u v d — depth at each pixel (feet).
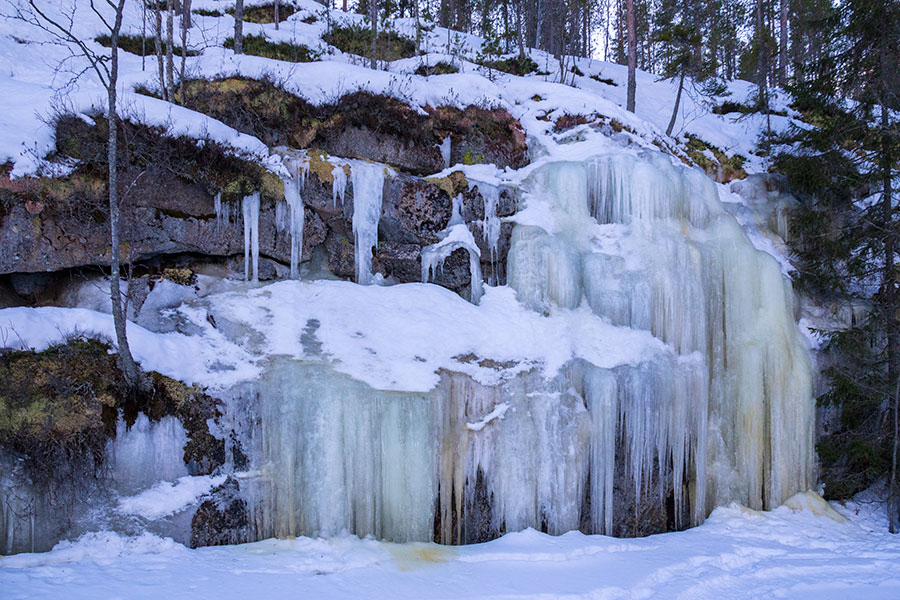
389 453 28.07
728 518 35.27
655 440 34.53
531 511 30.96
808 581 26.17
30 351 24.06
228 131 33.35
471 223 37.78
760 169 52.70
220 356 27.78
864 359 40.14
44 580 20.42
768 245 46.47
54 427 23.32
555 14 95.81
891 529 34.65
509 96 46.62
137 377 24.93
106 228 28.94
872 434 37.63
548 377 32.68
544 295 36.29
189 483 25.35
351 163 34.86
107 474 24.06
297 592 21.24
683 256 37.58
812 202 49.29
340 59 57.31
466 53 63.87
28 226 27.32
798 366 38.40
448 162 40.01
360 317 31.35
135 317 28.71
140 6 59.67
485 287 36.86
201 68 38.60
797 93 49.16
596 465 32.55
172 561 23.06
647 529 33.78
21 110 29.43
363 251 34.86
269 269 32.91
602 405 33.06
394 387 28.55
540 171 40.47
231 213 31.83
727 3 76.74
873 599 24.14
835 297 43.86
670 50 60.08
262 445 26.78
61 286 28.99
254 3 68.23
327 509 26.94
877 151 42.19
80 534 23.41
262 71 37.63
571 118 45.50
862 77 44.45
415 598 21.67
